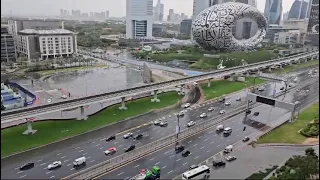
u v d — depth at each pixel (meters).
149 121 106.00
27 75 178.38
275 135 92.88
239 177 65.88
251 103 126.44
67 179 67.12
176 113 115.69
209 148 84.50
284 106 106.31
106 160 76.25
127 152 80.88
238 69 179.75
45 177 68.00
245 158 76.75
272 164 73.00
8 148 81.06
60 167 72.44
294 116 108.62
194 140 90.00
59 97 133.38
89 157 77.88
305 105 120.06
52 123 100.62
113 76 185.00
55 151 80.75
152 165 74.06
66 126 98.50
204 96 141.25
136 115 112.19
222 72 169.12
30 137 88.88
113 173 69.75
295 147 83.62
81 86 156.25
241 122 106.12
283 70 198.12
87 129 96.94
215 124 103.88
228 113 116.00
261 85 161.88
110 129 97.56
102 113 112.81
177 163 75.44
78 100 105.56
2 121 84.62
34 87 151.62
